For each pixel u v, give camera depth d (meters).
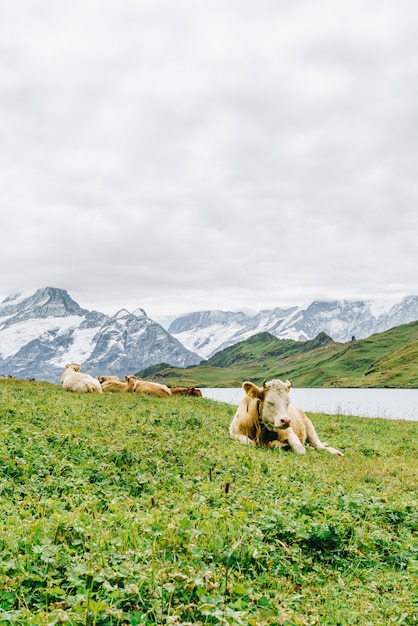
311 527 7.88
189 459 11.89
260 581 6.47
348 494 10.12
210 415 22.89
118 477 10.06
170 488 9.57
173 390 34.53
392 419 31.88
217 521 7.64
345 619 5.84
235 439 16.94
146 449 12.33
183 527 7.02
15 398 20.12
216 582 5.95
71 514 7.24
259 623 5.15
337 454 17.20
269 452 15.20
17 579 5.43
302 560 7.27
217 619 5.15
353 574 7.14
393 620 5.84
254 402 16.95
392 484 12.34
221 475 10.96
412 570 7.14
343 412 43.19
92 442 12.25
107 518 7.34
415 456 17.72
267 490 9.90
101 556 6.05
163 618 5.14
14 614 4.84
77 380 31.11
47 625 4.67
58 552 6.08
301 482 11.16
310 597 6.37
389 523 9.08
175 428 16.67
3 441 11.34
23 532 6.54
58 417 15.34
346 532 8.16
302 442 18.02
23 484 9.16
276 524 7.86
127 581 5.58
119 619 5.03
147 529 6.96
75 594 5.53
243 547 7.00
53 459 10.50
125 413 19.20
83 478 9.73
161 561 6.19
